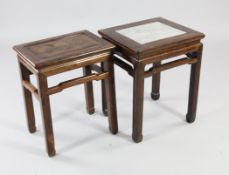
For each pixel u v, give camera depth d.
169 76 2.91
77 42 2.03
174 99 2.61
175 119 2.39
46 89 1.88
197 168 1.97
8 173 1.96
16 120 2.39
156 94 2.58
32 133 2.26
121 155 2.08
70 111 2.49
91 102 2.42
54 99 2.63
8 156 2.08
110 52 2.00
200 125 2.32
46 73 1.85
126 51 2.00
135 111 2.09
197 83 2.22
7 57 3.18
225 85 2.76
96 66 2.19
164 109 2.50
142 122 2.15
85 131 2.29
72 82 1.96
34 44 2.01
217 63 3.07
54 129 2.31
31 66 1.87
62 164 2.02
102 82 2.32
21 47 1.97
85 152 2.11
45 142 2.06
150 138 2.21
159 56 2.01
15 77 2.89
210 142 2.17
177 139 2.20
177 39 2.04
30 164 2.02
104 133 2.27
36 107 2.52
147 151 2.11
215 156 2.05
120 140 2.21
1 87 2.76
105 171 1.96
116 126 2.24
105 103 2.39
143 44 1.98
